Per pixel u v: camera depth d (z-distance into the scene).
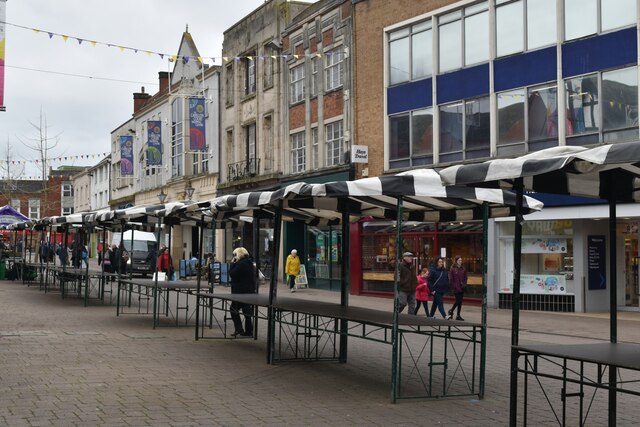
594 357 6.33
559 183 7.65
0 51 24.23
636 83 19.59
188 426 7.27
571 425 7.77
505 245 23.62
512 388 6.85
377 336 15.62
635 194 7.89
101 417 7.55
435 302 19.33
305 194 9.62
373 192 8.76
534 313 21.62
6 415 7.55
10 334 14.15
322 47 32.22
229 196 12.39
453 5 25.09
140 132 57.00
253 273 14.95
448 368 11.36
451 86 25.25
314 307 11.41
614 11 20.23
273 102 36.38
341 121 30.91
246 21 39.22
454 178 7.06
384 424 7.59
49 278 35.78
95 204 74.62
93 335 14.23
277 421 7.58
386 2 28.12
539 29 22.31
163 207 16.00
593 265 21.83
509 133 23.17
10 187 52.28
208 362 11.37
